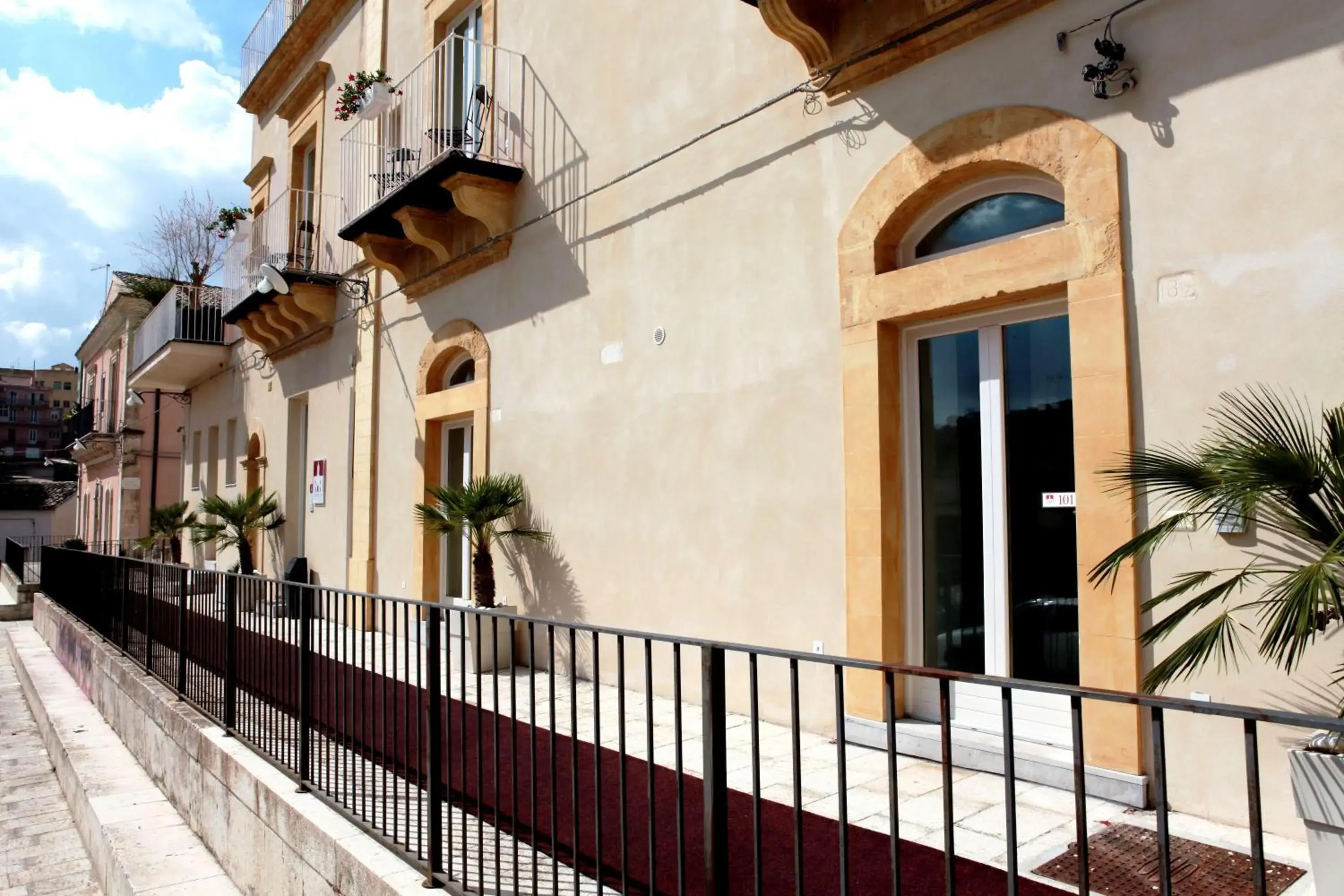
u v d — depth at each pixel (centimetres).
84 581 1145
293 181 1437
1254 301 381
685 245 657
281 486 1391
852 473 530
